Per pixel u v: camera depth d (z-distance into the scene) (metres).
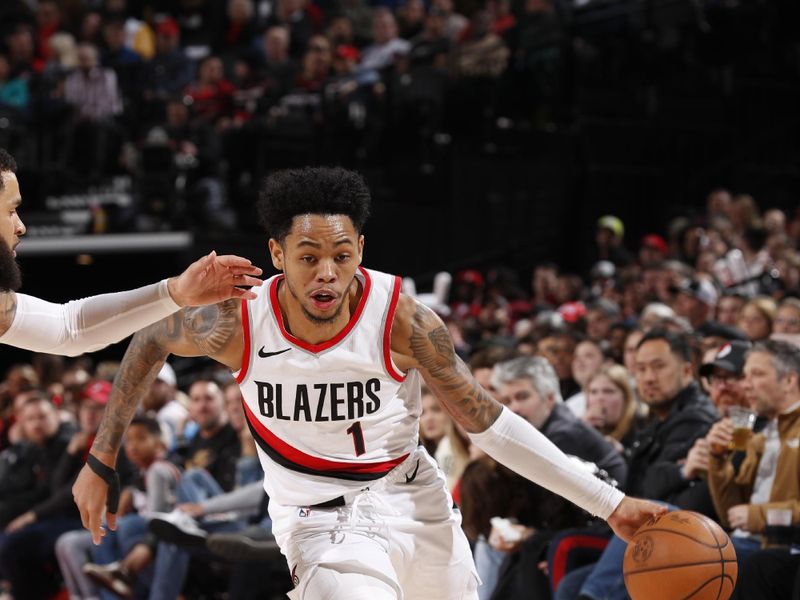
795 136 33.12
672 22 31.59
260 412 8.25
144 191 31.62
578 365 16.97
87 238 31.55
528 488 13.61
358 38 37.94
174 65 36.25
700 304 20.27
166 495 17.61
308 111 31.31
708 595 8.47
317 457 8.27
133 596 17.45
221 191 31.45
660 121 32.50
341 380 8.08
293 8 39.03
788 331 16.36
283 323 8.07
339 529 8.26
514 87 30.94
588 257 31.80
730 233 25.38
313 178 7.75
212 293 7.67
